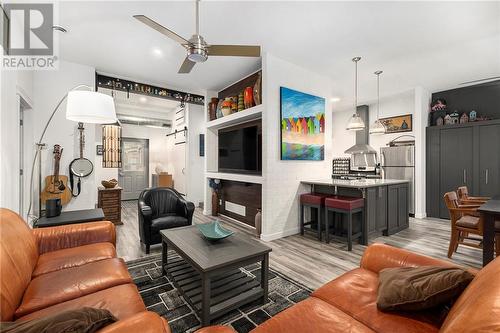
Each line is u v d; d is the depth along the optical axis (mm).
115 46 3322
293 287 2281
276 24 2818
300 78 4090
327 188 4062
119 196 4633
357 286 1396
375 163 6219
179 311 1901
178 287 2092
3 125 2211
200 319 1786
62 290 1364
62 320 875
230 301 1874
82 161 3795
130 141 8047
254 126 4371
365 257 1671
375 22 2781
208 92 5418
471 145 4820
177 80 4695
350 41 3230
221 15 2639
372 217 3645
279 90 3781
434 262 1411
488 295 691
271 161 3730
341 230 3961
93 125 3957
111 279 1507
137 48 3385
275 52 3551
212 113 5309
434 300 1080
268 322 1129
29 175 3400
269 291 2209
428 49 3445
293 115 3957
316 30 2951
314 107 4301
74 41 3178
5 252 1272
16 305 1219
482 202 3260
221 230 2344
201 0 2381
